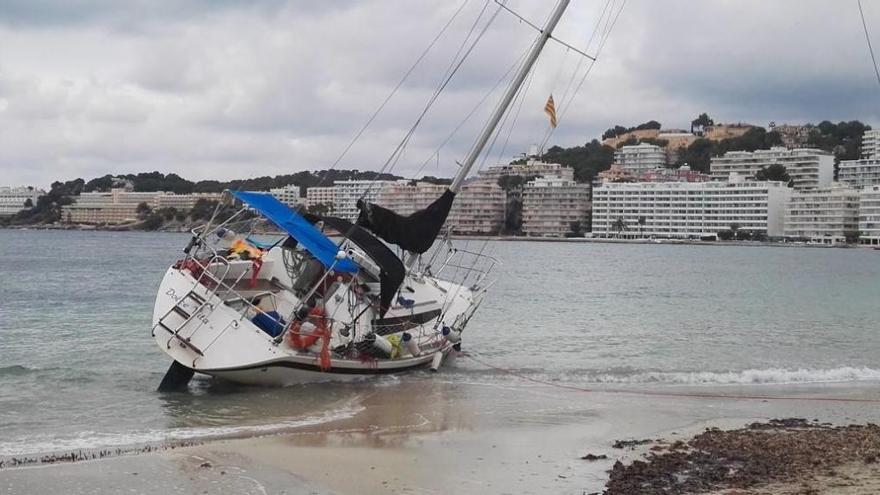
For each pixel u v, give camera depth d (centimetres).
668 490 1260
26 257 10606
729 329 3734
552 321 3994
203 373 1931
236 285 2105
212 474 1288
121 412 1798
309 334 2020
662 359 2772
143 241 17862
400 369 2247
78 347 2836
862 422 1827
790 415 1892
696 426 1753
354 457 1430
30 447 1470
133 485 1222
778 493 1241
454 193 2362
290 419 1736
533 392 2123
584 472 1374
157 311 1947
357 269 2083
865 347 3138
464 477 1334
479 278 3409
